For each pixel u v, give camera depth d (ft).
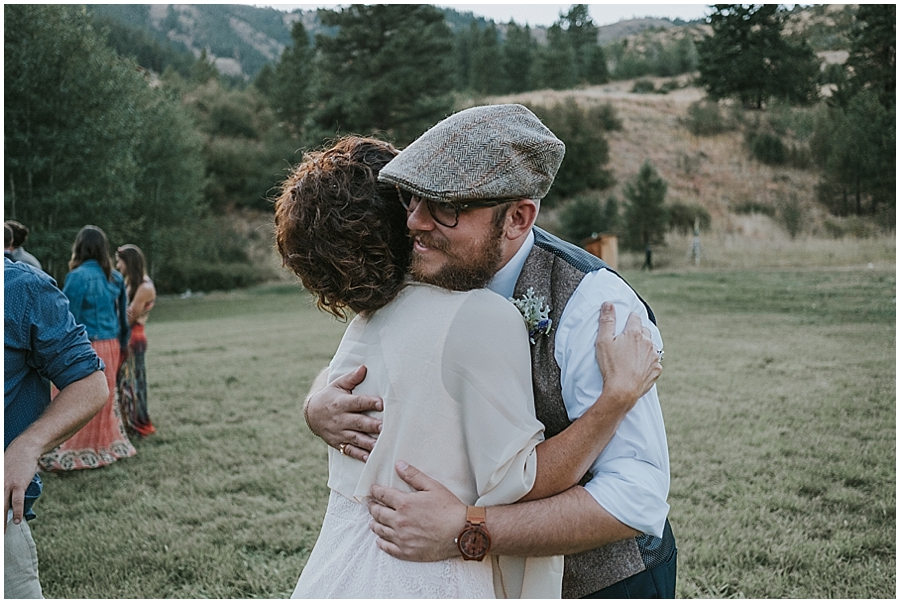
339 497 5.08
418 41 111.86
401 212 4.86
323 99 117.60
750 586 10.16
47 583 10.75
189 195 97.19
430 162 4.45
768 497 13.44
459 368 4.58
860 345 30.27
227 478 15.34
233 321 51.62
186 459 16.74
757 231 96.22
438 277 4.69
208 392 23.89
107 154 74.28
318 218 4.74
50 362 6.40
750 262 85.15
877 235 90.68
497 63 186.09
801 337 32.81
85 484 15.25
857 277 58.03
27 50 68.49
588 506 4.49
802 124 118.42
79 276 16.48
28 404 6.43
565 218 100.48
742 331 35.01
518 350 4.68
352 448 4.91
